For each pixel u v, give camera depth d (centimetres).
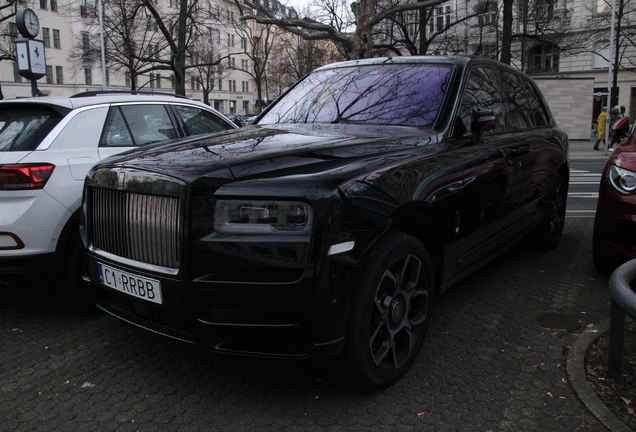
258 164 262
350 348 258
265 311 244
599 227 431
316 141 307
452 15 3581
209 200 246
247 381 297
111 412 267
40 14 5225
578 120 2811
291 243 237
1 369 313
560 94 2803
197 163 261
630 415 256
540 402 274
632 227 404
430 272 309
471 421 258
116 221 282
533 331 362
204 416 263
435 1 1641
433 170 310
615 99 2833
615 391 277
